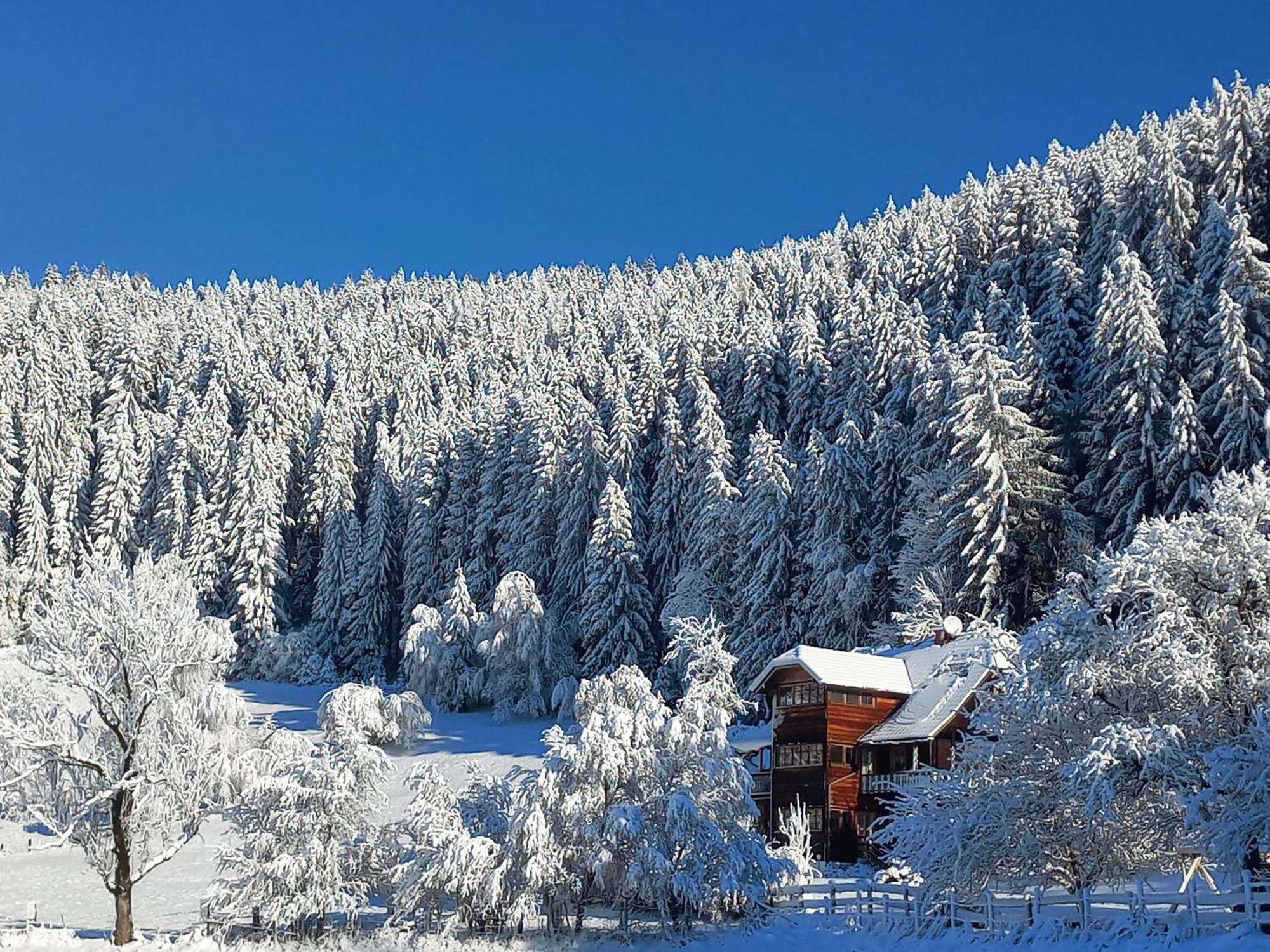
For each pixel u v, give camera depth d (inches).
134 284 7047.2
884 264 3949.3
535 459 3129.9
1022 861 1076.5
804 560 2397.9
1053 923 1018.1
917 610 2065.7
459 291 6983.3
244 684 3112.7
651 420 3218.5
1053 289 2773.1
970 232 3321.9
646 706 1296.8
